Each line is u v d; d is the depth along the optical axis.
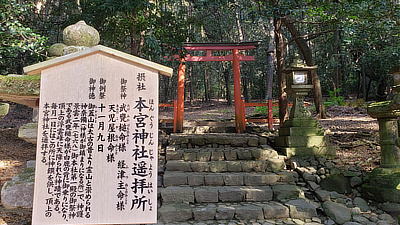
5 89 2.91
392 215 3.74
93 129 2.64
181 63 7.02
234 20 16.28
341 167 4.70
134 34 7.04
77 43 3.43
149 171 2.63
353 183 4.39
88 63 2.71
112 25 7.16
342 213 3.74
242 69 18.86
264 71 22.61
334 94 13.43
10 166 5.08
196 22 8.85
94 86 2.69
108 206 2.56
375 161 5.05
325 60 17.52
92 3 7.14
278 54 7.24
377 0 5.48
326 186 4.38
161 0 7.55
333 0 6.41
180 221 3.65
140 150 2.65
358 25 5.80
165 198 3.99
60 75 2.67
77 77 2.69
